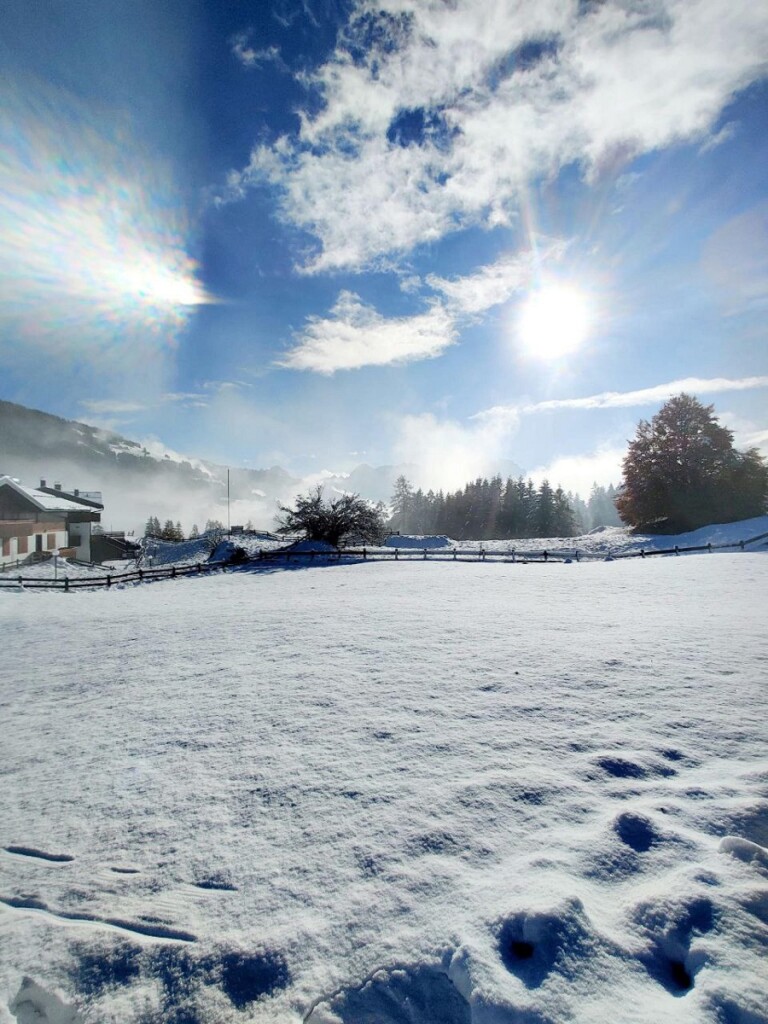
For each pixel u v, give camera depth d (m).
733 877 3.23
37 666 9.89
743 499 33.31
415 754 5.36
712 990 2.51
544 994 2.57
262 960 2.99
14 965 3.07
